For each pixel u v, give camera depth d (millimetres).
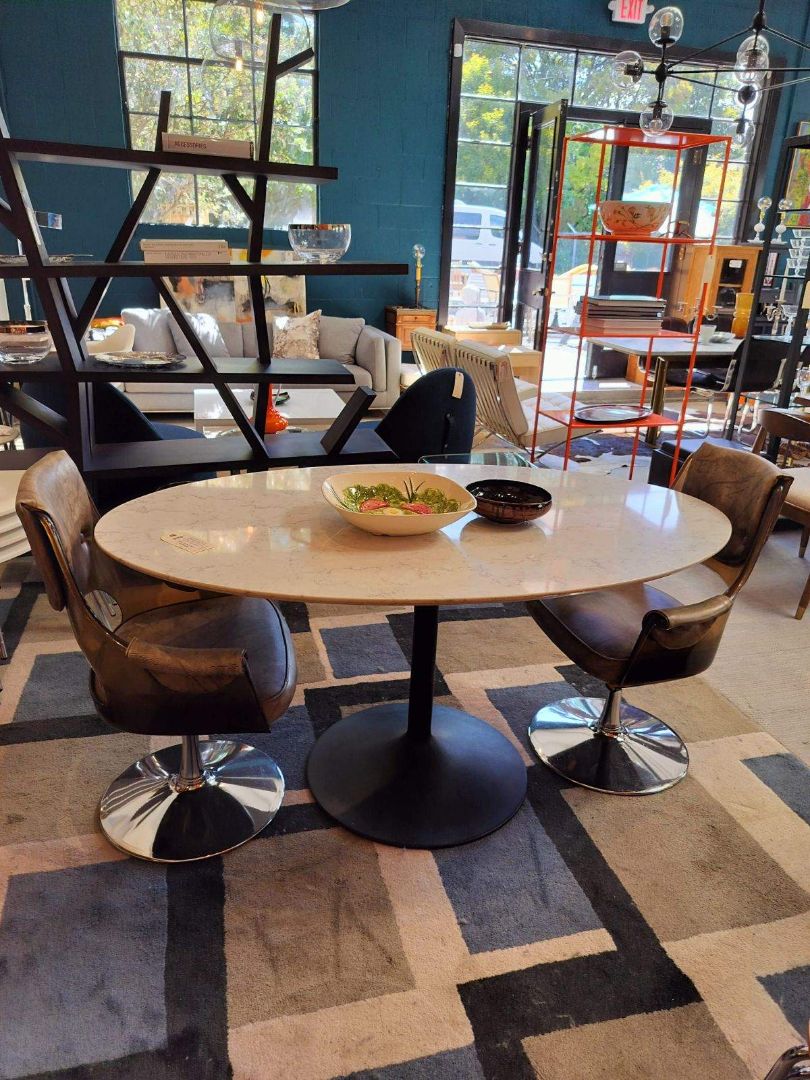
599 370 7012
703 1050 1251
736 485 1822
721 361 5094
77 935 1413
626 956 1415
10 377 2404
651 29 3285
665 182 6574
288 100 5641
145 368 2566
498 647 2492
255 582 1281
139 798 1719
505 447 4645
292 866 1593
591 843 1688
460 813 1729
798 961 1416
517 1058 1229
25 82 5117
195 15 5258
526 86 6090
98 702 1463
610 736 1994
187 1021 1267
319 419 3988
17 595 2727
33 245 2234
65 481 1568
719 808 1804
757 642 2594
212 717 1405
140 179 5516
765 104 6555
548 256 6020
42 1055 1207
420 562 1399
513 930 1461
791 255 4328
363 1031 1261
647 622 1516
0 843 1617
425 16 5676
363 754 1893
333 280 6117
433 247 6262
